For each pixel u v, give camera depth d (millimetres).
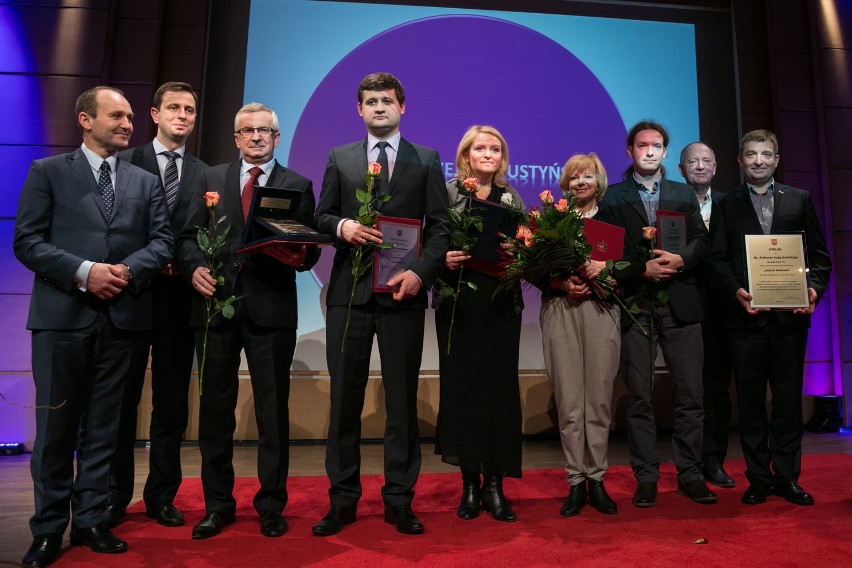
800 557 1789
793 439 2529
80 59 4125
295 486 2834
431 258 2146
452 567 1726
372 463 3469
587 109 4520
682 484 2553
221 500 2137
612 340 2414
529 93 4480
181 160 2572
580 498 2332
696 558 1786
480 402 2301
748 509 2354
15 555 1874
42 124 4051
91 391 1987
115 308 1970
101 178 2049
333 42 4414
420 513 2338
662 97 4609
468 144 2559
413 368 2172
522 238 2268
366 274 2152
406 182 2227
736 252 2658
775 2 4699
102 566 1761
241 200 2262
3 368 3867
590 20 4609
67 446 1900
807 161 4566
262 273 2139
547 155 4434
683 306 2523
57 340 1889
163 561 1795
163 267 2145
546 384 4254
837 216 4512
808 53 4676
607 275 2334
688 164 3207
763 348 2566
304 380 4133
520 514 2318
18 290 3924
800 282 2518
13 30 4117
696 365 2541
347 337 2143
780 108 4586
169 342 2318
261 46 4375
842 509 2342
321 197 2275
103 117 2031
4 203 3963
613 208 2648
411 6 4492
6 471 3252
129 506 2479
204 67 4293
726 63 4723
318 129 4324
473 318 2344
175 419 2324
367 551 1867
